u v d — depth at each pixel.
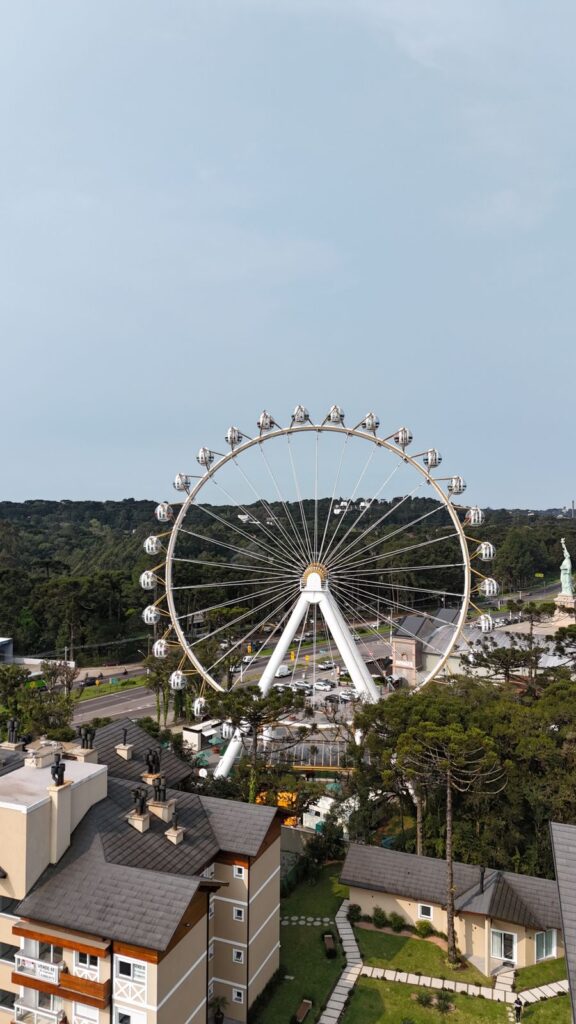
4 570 149.75
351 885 47.47
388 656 146.00
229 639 125.62
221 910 38.12
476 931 43.72
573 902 28.92
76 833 34.53
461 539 66.56
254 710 56.38
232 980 37.66
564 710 56.16
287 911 49.09
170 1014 30.41
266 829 38.84
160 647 68.00
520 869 49.88
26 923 31.50
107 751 48.47
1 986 32.91
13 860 31.83
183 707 103.12
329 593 73.56
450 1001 39.59
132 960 29.61
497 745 48.84
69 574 190.75
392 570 73.38
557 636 93.69
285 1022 37.50
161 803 38.06
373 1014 38.41
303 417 70.81
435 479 67.12
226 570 171.50
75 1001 30.44
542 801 49.41
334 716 71.81
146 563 173.75
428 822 53.75
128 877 31.72
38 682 107.81
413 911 46.50
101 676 126.88
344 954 43.88
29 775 36.31
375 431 69.38
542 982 41.56
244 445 71.31
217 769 65.94
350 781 59.03
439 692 64.12
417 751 45.00
